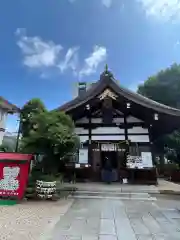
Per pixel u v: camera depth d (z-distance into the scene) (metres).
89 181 10.19
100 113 11.59
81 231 3.81
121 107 11.43
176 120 10.37
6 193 6.27
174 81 22.03
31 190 6.82
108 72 11.26
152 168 9.86
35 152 7.23
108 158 11.45
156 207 5.74
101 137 11.05
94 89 10.80
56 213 5.04
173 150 15.82
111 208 5.60
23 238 3.40
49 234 3.62
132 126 11.05
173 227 4.11
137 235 3.65
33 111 10.69
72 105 10.59
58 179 7.55
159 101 22.33
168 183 10.42
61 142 6.69
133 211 5.31
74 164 10.45
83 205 5.93
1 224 4.11
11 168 6.47
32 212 5.07
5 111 13.50
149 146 10.47
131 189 7.86
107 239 3.44
